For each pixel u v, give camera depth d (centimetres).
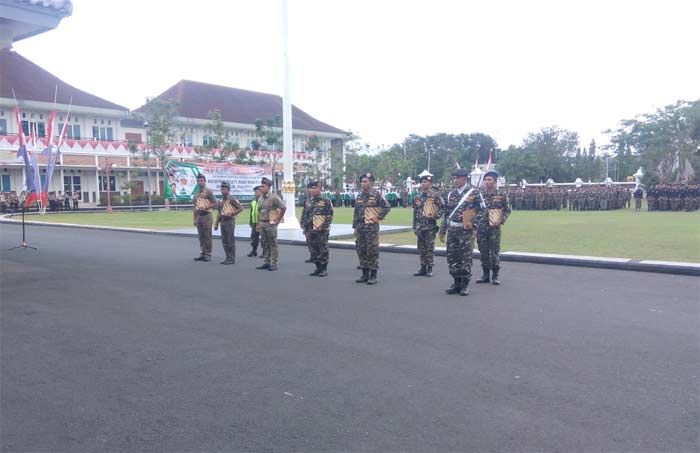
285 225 2033
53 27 870
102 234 2075
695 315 713
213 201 1284
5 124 4312
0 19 864
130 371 513
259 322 691
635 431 382
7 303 807
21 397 452
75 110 4631
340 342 601
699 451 353
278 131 5069
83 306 787
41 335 635
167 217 3225
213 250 1530
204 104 5641
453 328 656
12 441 376
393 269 1142
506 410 419
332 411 420
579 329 648
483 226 950
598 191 3822
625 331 638
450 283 970
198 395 454
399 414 413
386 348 578
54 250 1506
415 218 1056
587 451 355
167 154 4772
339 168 5731
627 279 986
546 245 1425
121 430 391
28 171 2627
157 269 1149
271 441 372
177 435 383
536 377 489
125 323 689
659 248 1330
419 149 9106
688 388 461
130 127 5231
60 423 404
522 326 663
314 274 1066
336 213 3509
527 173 7600
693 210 3406
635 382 475
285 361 539
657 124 5791
